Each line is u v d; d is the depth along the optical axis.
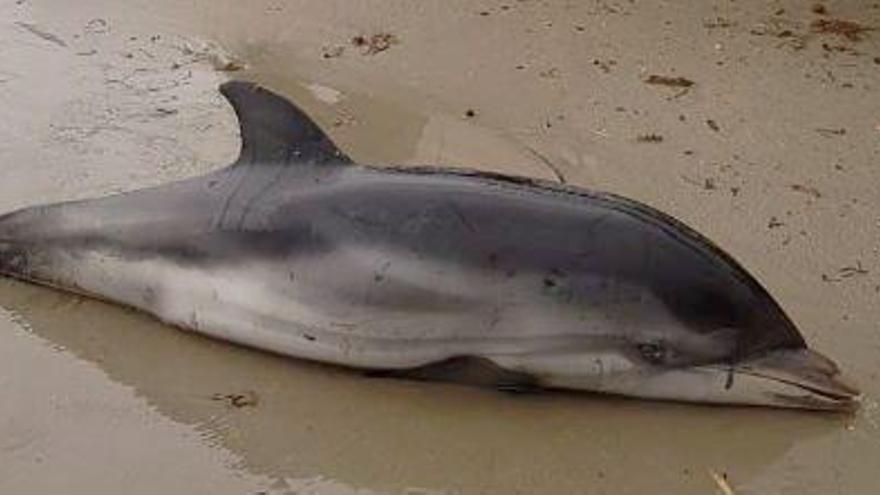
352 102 4.26
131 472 3.17
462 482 3.16
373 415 3.29
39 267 3.56
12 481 3.15
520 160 3.99
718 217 3.78
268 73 4.39
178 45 4.52
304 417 3.29
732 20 4.64
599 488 3.14
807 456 3.18
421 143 4.07
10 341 3.46
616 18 4.65
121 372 3.39
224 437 3.24
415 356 3.29
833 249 3.67
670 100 4.24
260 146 3.49
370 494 3.14
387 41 4.54
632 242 3.22
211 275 3.40
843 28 4.59
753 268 3.61
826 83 4.31
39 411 3.29
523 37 4.55
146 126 4.13
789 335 3.25
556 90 4.29
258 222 3.38
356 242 3.30
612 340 3.21
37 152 4.03
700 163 3.98
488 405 3.30
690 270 3.21
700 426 3.24
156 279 3.45
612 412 3.28
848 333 3.43
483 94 4.28
